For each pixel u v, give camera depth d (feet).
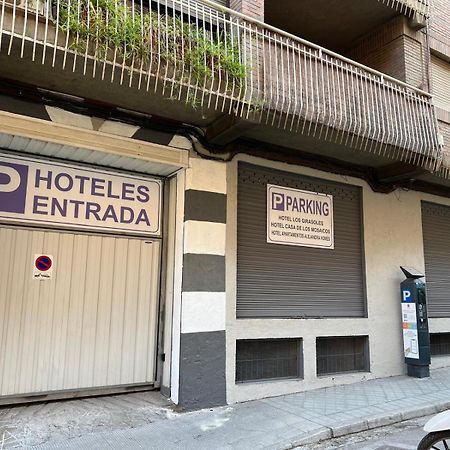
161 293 21.88
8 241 18.57
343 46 31.60
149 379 21.20
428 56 29.04
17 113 17.58
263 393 22.03
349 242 27.40
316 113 21.47
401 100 25.59
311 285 25.30
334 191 27.25
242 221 23.38
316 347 24.95
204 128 21.79
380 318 27.37
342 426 17.85
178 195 21.77
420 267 30.07
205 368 20.34
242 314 22.62
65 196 19.94
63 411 18.16
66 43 15.30
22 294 18.61
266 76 20.24
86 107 18.95
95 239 20.52
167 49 17.34
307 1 26.43
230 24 19.69
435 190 31.60
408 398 22.12
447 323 30.81
